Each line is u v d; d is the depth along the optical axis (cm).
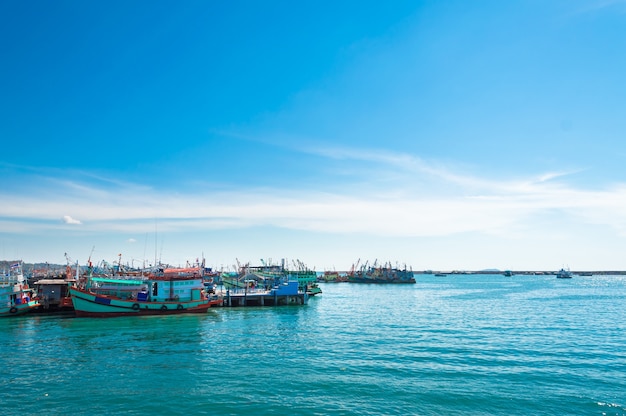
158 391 3177
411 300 11862
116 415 2723
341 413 2745
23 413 2759
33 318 6875
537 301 11294
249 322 6800
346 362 4022
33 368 3806
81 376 3559
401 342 5041
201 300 7569
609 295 13675
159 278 7406
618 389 3166
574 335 5528
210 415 2723
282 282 11275
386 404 2892
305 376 3547
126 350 4553
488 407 2823
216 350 4569
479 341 5097
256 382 3388
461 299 12156
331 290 17975
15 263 7731
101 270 9331
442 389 3189
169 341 5075
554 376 3512
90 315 6881
